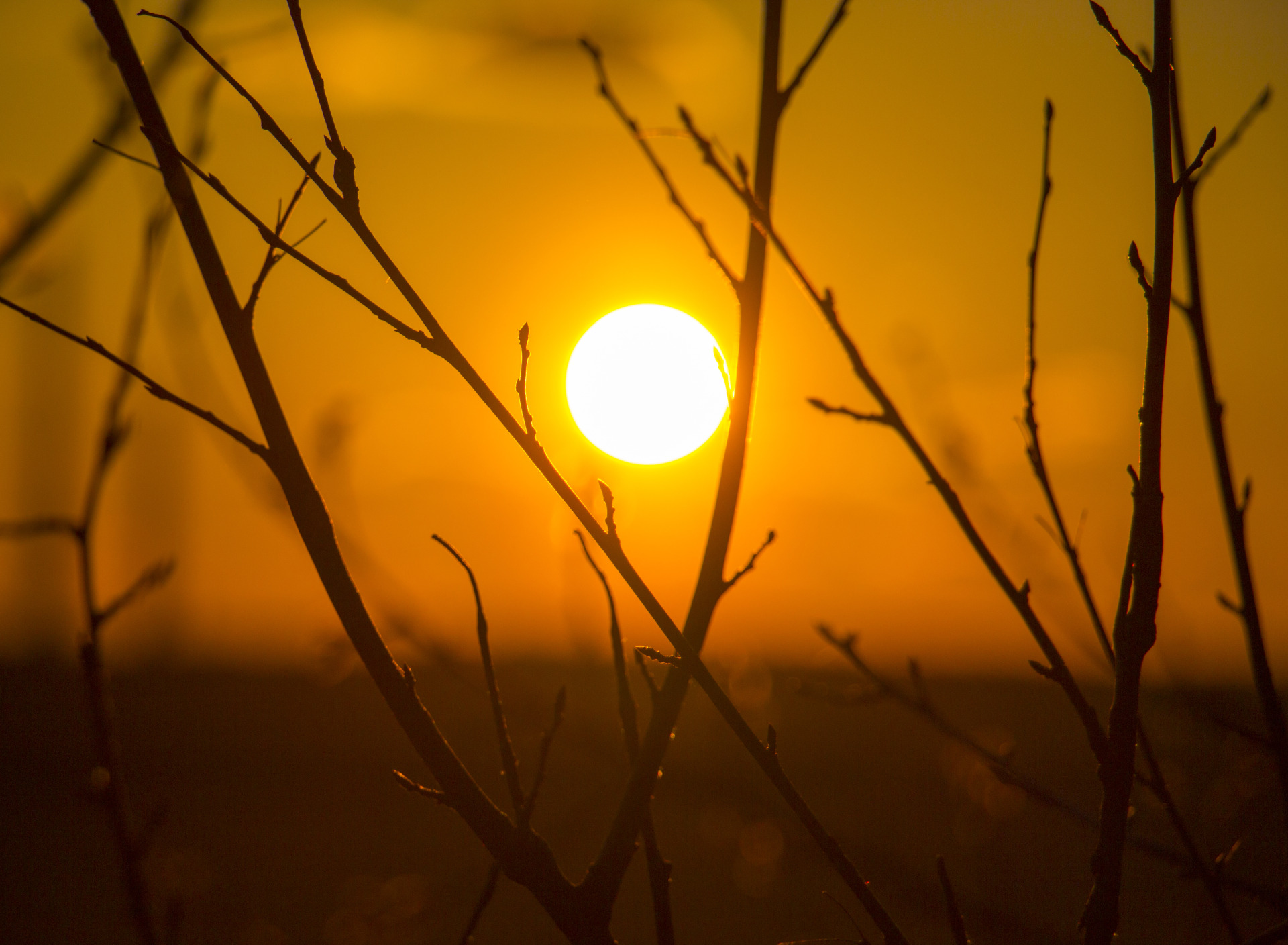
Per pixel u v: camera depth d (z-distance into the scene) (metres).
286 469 4.81
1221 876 5.87
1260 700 5.88
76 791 6.16
